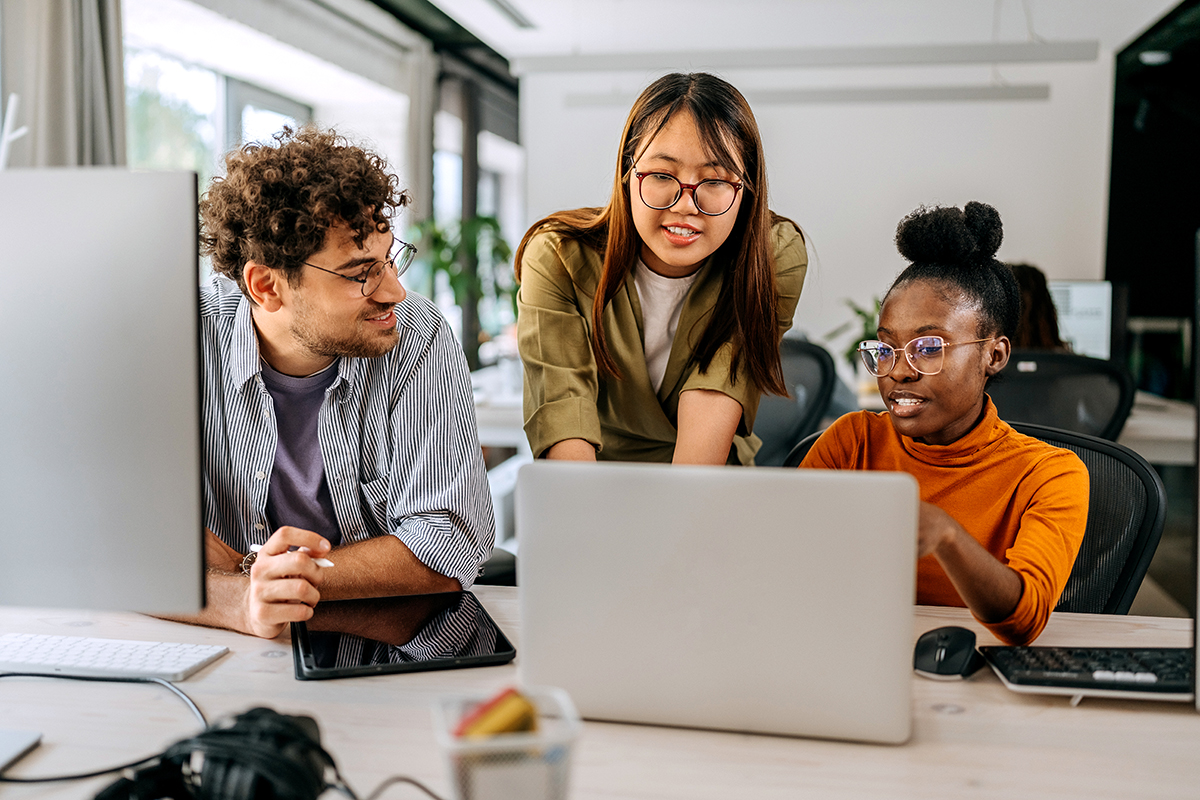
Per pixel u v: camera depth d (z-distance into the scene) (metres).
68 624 1.15
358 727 0.86
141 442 0.81
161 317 0.79
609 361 1.46
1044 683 0.91
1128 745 0.83
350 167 1.15
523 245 1.51
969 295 1.27
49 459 0.82
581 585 0.86
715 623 0.84
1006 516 1.31
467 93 6.56
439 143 7.73
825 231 5.84
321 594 1.22
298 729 0.67
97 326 0.80
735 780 0.77
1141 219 4.95
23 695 0.94
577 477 0.85
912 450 1.37
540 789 0.54
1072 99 5.48
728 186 1.27
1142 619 1.15
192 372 0.80
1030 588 1.05
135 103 4.32
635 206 1.31
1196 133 4.52
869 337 4.22
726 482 0.82
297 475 1.40
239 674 0.99
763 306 1.36
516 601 1.23
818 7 5.01
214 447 1.37
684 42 5.76
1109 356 3.48
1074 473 1.27
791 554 0.82
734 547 0.83
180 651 1.04
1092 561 1.34
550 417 1.40
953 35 5.43
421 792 0.75
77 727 0.87
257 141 1.23
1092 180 5.50
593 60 4.31
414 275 5.72
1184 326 4.48
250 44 4.39
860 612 0.81
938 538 0.97
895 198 5.75
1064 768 0.79
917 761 0.80
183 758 0.68
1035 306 2.81
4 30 2.86
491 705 0.56
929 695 0.94
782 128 5.83
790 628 0.83
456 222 5.90
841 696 0.83
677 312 1.47
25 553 0.83
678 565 0.84
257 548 1.10
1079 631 1.11
